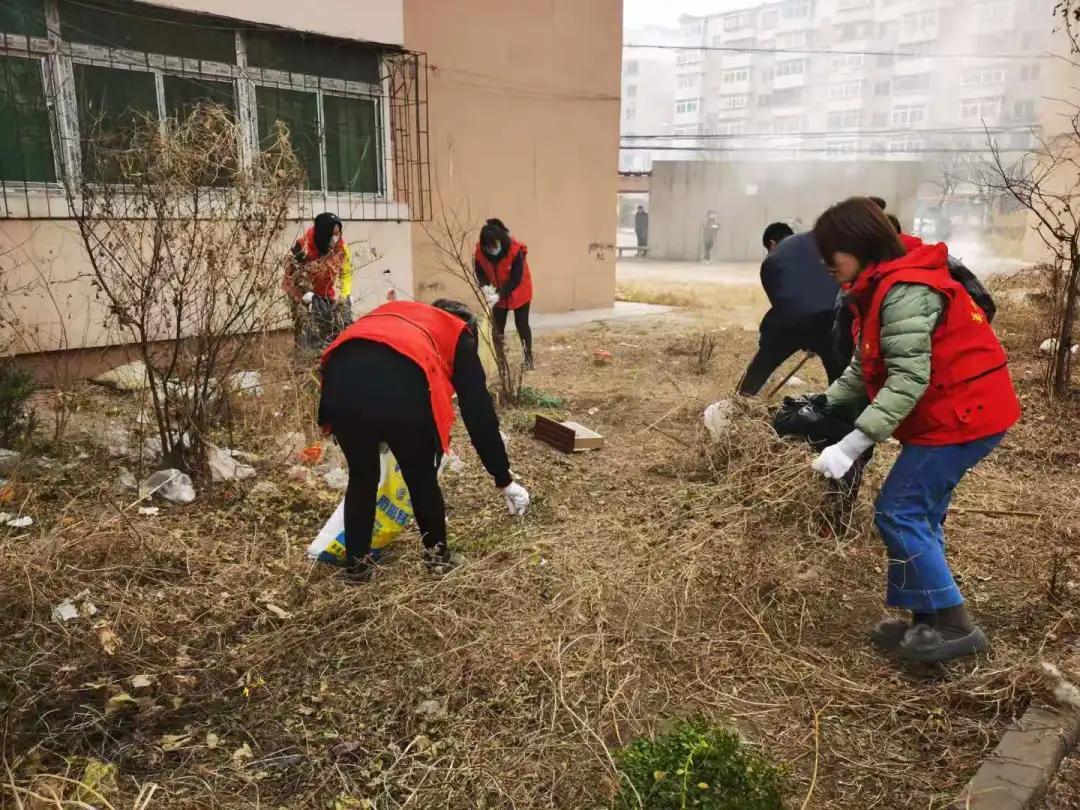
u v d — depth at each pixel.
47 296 6.48
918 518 2.92
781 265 4.73
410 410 3.21
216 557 3.70
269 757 2.45
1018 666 2.86
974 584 3.59
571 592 3.27
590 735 2.53
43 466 4.58
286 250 6.66
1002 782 2.33
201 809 2.21
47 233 6.43
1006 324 9.48
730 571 3.42
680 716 2.65
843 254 2.89
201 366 4.97
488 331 6.64
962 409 2.78
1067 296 6.47
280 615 3.19
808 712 2.71
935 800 2.31
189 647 3.00
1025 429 5.82
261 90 8.05
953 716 2.70
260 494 4.42
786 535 3.55
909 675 2.94
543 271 13.08
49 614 3.08
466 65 11.35
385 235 9.20
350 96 8.88
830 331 4.52
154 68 7.23
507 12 11.66
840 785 2.39
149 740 2.51
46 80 6.59
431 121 11.09
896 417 2.71
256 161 4.81
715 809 2.04
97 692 2.69
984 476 4.97
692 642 3.07
